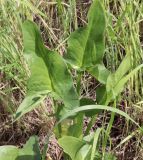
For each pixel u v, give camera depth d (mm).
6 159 557
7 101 717
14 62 694
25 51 529
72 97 563
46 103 730
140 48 699
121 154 710
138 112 708
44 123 727
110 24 723
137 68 555
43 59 538
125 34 727
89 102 597
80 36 554
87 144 538
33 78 550
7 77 708
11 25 732
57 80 557
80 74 603
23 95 735
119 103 724
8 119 734
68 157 639
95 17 536
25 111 541
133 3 729
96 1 527
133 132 662
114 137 737
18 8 730
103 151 603
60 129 603
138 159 693
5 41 706
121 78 557
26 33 519
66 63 572
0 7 732
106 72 566
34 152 570
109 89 553
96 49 558
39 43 526
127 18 698
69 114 535
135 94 710
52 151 721
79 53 568
